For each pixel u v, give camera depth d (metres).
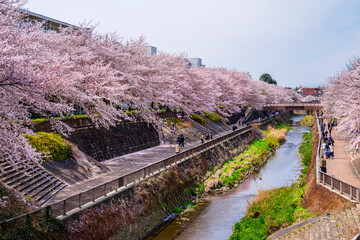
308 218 16.77
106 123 24.62
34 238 11.33
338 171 22.30
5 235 10.45
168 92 34.69
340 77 37.12
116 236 15.42
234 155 41.22
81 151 22.61
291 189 23.44
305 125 90.38
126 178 18.02
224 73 76.75
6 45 10.21
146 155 29.53
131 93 30.36
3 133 10.77
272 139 53.03
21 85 10.24
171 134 38.69
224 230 18.91
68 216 13.20
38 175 16.80
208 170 31.55
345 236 12.59
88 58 22.44
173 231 18.73
